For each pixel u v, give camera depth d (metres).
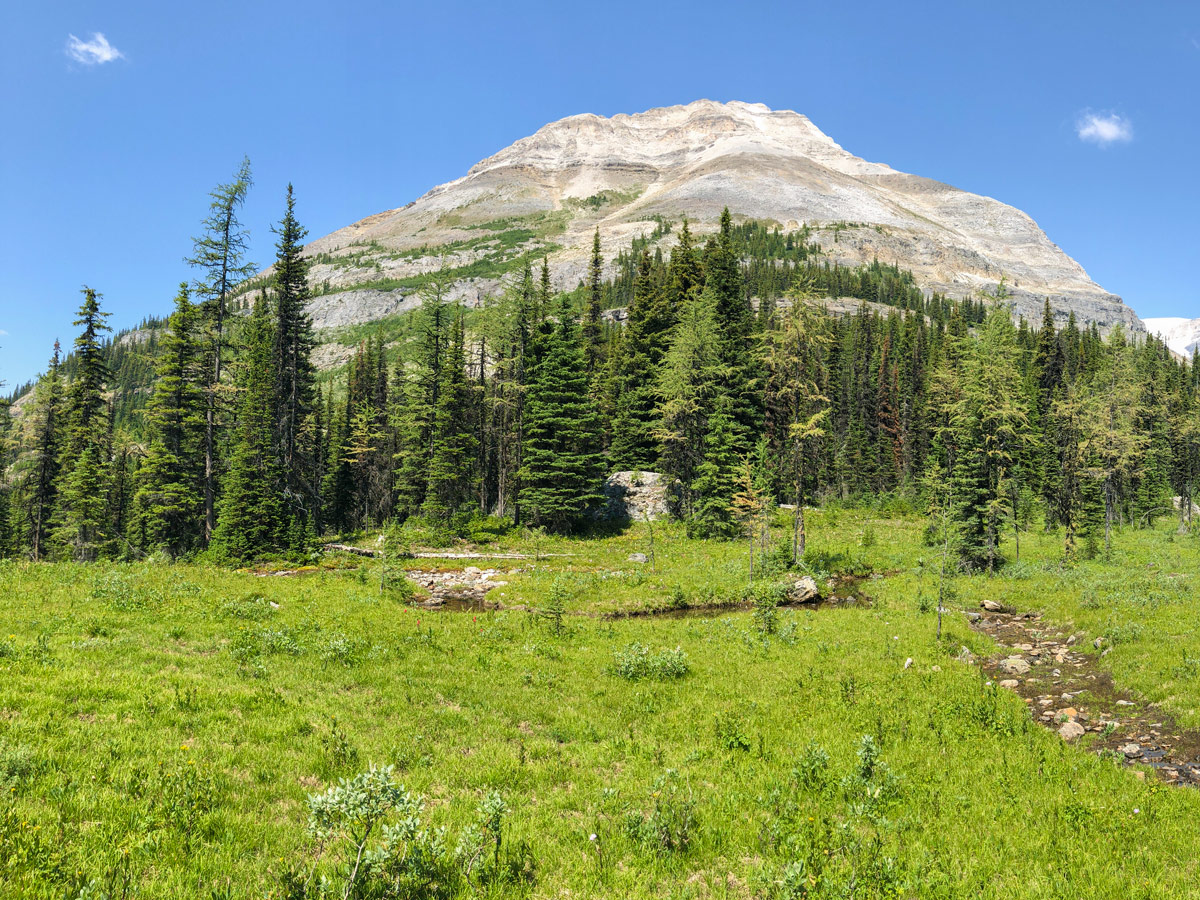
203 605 18.77
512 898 6.56
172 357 41.50
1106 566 34.41
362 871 6.39
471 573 34.47
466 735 11.55
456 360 52.41
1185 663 15.47
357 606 22.39
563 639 19.78
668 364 52.91
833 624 23.05
